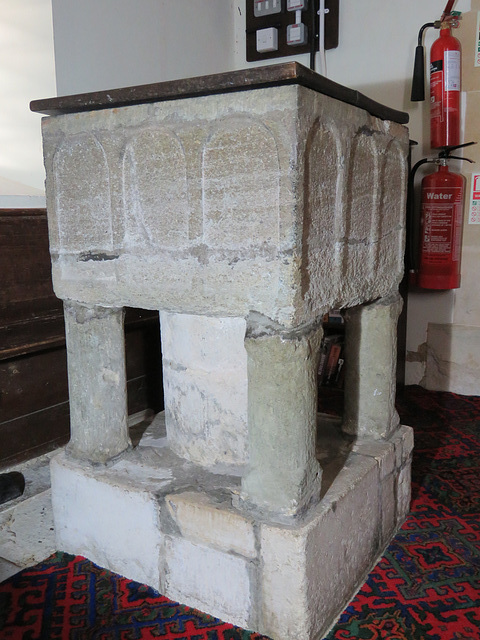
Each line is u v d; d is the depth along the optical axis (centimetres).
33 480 238
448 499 226
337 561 161
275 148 132
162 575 170
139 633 156
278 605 150
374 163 171
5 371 236
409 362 373
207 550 159
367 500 177
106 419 183
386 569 183
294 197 132
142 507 169
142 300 165
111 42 282
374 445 195
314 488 154
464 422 308
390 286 194
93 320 178
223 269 147
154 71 313
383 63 345
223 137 139
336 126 147
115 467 183
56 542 194
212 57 365
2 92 270
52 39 250
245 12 380
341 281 160
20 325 238
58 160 170
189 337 177
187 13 337
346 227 158
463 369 355
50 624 159
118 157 158
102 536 181
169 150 149
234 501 159
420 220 335
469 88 327
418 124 343
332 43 354
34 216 241
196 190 147
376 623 159
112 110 156
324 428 210
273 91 130
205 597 163
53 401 258
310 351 146
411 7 332
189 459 186
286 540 145
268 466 149
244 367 171
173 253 155
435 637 153
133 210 160
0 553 192
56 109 163
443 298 355
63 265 178
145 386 305
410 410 327
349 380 199
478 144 331
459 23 322
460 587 174
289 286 137
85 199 168
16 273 236
